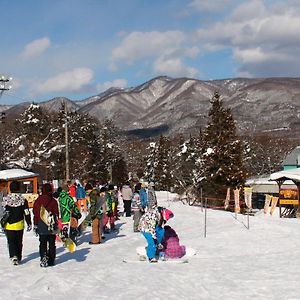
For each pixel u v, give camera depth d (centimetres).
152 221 1198
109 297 800
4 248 1462
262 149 9569
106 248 1445
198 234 1789
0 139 5669
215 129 4697
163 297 810
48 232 1079
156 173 8550
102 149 8381
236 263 1178
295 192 3438
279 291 867
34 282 897
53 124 6700
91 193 1565
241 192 4328
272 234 1741
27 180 3272
